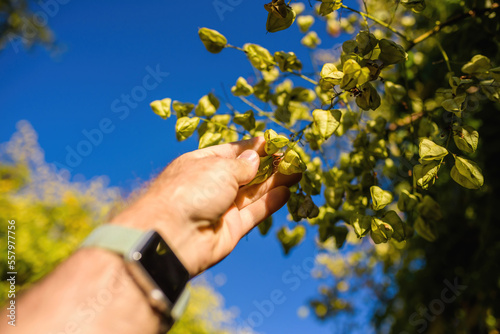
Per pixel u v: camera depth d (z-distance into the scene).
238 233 0.36
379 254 1.10
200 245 0.30
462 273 0.76
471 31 0.53
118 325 0.23
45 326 0.22
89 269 0.24
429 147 0.34
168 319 0.25
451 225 0.74
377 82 0.64
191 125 0.42
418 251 0.87
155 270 0.25
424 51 0.67
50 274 0.24
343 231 0.43
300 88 0.50
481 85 0.34
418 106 0.45
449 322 0.80
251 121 0.44
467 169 0.33
